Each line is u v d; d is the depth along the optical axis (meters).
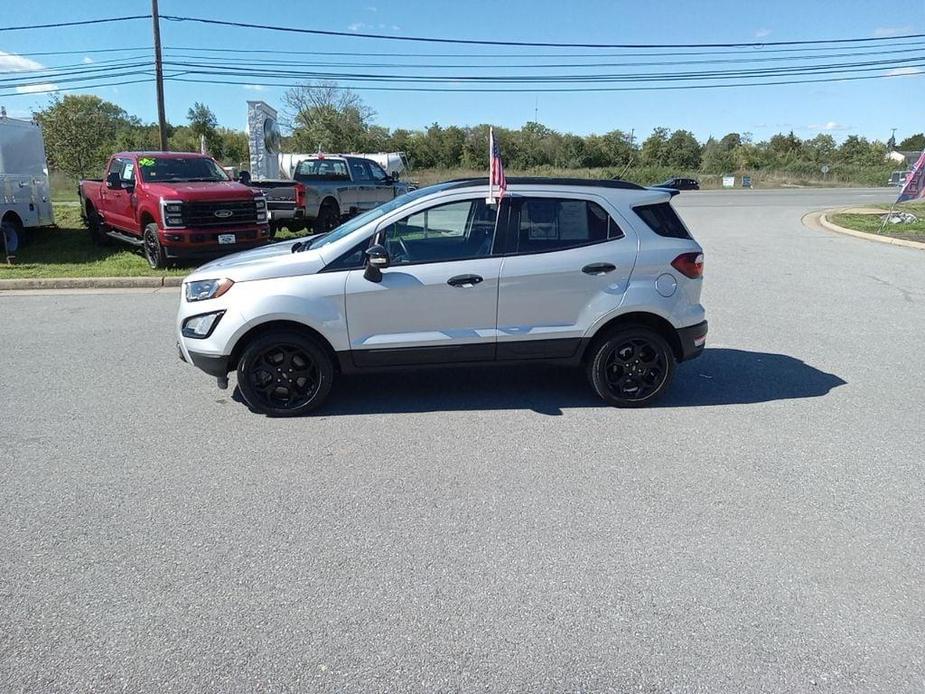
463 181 5.50
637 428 5.09
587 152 69.31
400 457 4.55
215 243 11.95
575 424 5.16
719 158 71.75
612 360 5.45
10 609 2.99
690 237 5.55
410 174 56.66
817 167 65.38
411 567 3.31
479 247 5.22
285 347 5.20
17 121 13.73
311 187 15.86
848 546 3.51
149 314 8.93
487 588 3.14
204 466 4.41
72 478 4.24
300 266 5.12
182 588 3.14
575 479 4.24
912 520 3.77
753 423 5.20
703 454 4.63
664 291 5.35
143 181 12.49
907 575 3.26
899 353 7.11
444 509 3.86
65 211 19.14
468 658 2.70
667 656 2.71
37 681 2.57
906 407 5.54
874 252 15.03
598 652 2.73
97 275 11.41
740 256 14.32
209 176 13.27
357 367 5.25
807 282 11.22
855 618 2.95
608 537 3.58
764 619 2.94
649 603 3.04
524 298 5.22
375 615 2.96
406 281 5.09
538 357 5.38
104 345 7.37
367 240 5.15
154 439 4.85
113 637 2.81
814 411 5.45
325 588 3.14
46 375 6.32
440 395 5.81
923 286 10.88
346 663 2.67
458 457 4.56
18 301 9.85
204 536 3.58
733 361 6.84
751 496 4.04
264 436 4.91
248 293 5.06
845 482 4.23
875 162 80.19
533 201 5.27
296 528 3.66
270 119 21.30
